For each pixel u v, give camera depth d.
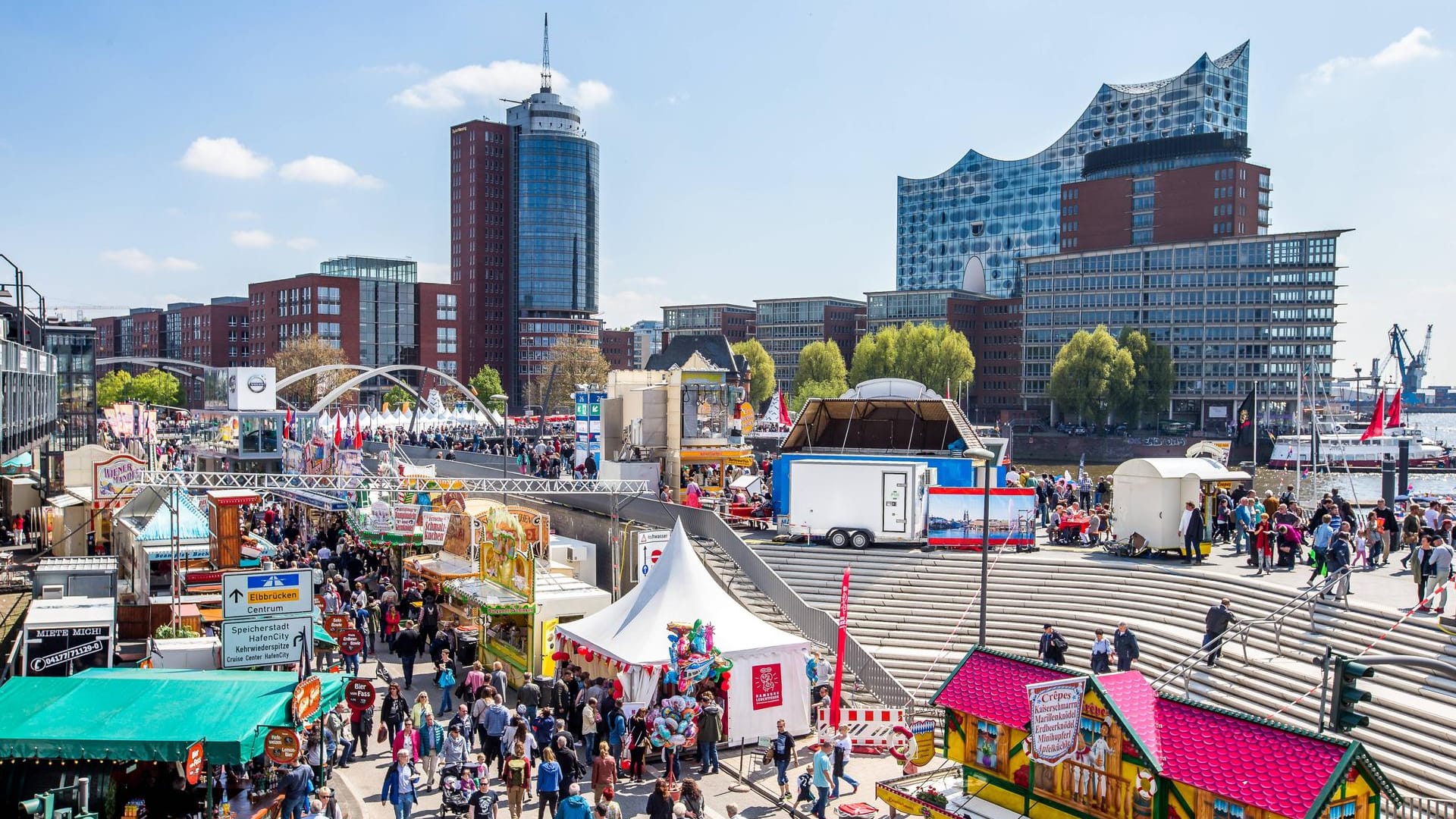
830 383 159.75
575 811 20.45
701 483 57.72
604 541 42.69
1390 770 23.59
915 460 42.84
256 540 40.97
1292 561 35.66
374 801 23.92
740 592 37.31
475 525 36.91
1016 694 20.38
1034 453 166.88
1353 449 129.50
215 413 72.56
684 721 25.69
